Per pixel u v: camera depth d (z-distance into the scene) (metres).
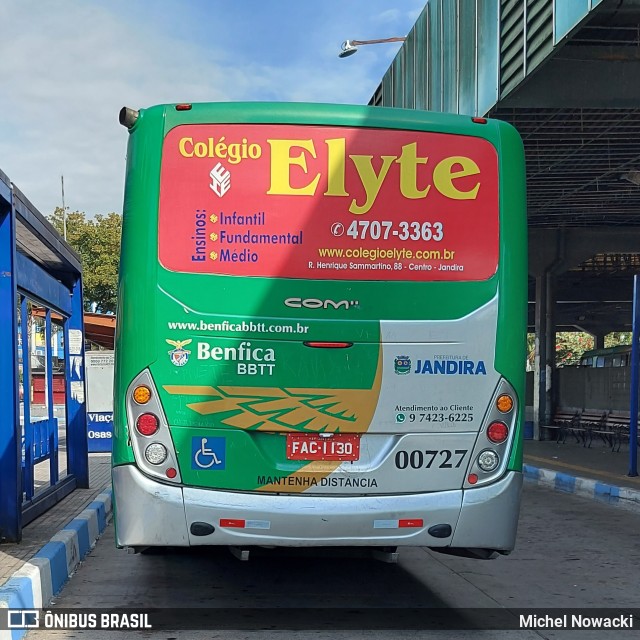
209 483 4.82
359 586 6.27
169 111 5.05
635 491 10.22
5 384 6.55
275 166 5.03
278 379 4.89
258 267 4.95
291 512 4.77
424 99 14.09
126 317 4.90
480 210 5.19
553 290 20.05
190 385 4.84
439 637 5.00
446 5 12.84
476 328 5.08
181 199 4.96
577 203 17.41
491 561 7.23
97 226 36.88
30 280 7.76
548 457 14.98
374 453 4.93
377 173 5.10
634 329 11.97
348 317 4.96
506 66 10.31
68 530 6.89
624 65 10.67
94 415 15.63
